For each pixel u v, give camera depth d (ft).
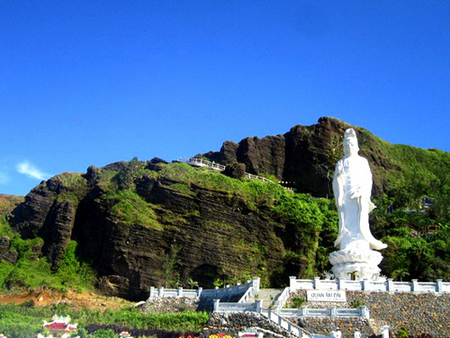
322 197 377.30
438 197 372.17
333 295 188.85
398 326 184.65
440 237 315.17
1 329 172.86
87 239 311.47
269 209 312.09
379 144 425.69
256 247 301.84
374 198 387.55
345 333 167.63
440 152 471.62
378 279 208.85
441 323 185.37
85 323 192.03
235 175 334.85
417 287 192.95
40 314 225.97
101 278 292.20
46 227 327.88
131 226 298.35
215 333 169.07
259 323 168.86
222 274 289.94
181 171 318.04
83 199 330.75
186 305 219.00
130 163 326.85
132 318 199.72
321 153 388.57
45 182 345.10
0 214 363.76
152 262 291.38
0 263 311.27
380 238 334.85
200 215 303.68
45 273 304.71
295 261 294.25
